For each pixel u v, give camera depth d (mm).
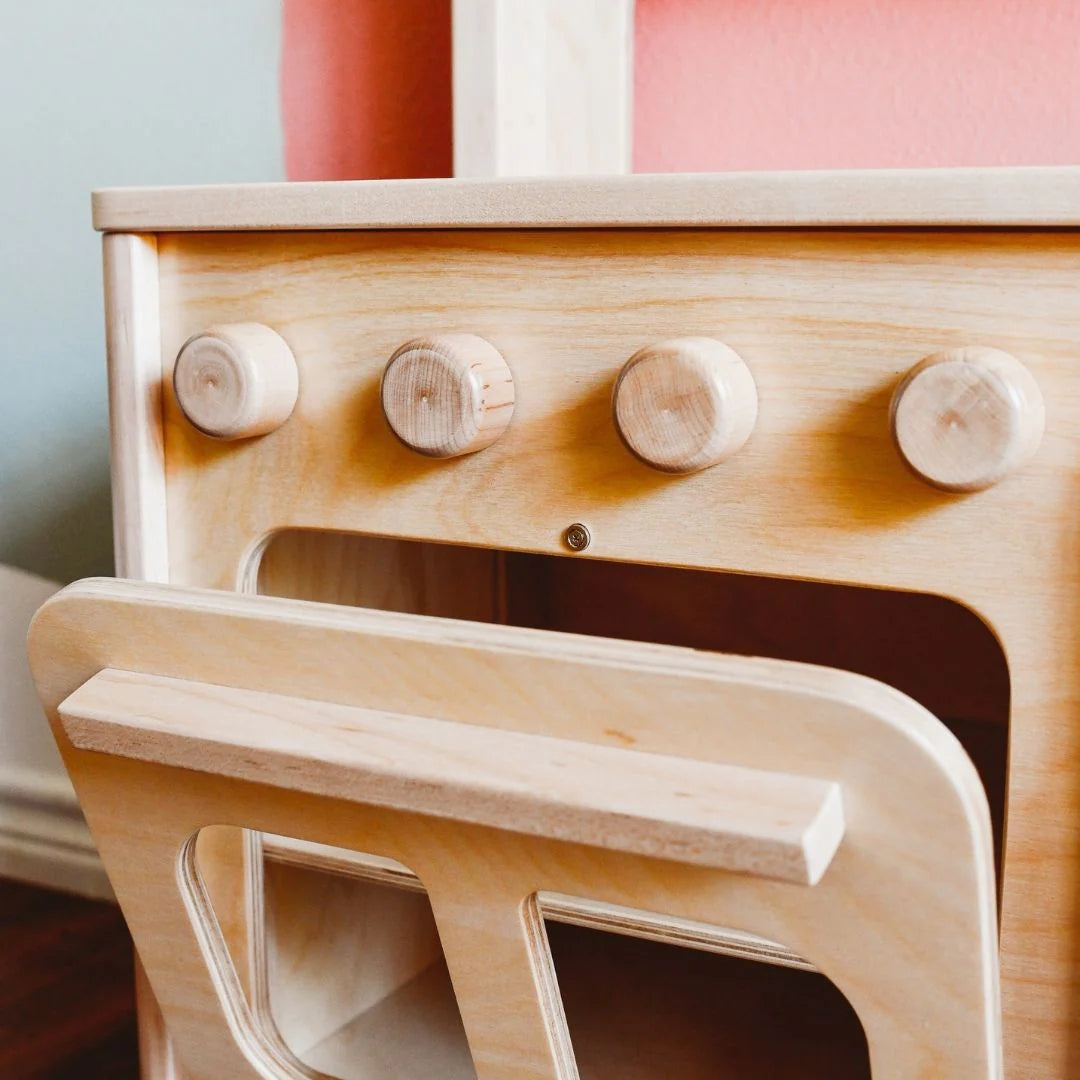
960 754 434
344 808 513
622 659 465
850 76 968
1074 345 500
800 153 994
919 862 437
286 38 1159
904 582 542
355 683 515
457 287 611
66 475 1288
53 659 583
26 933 1325
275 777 499
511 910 497
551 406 599
